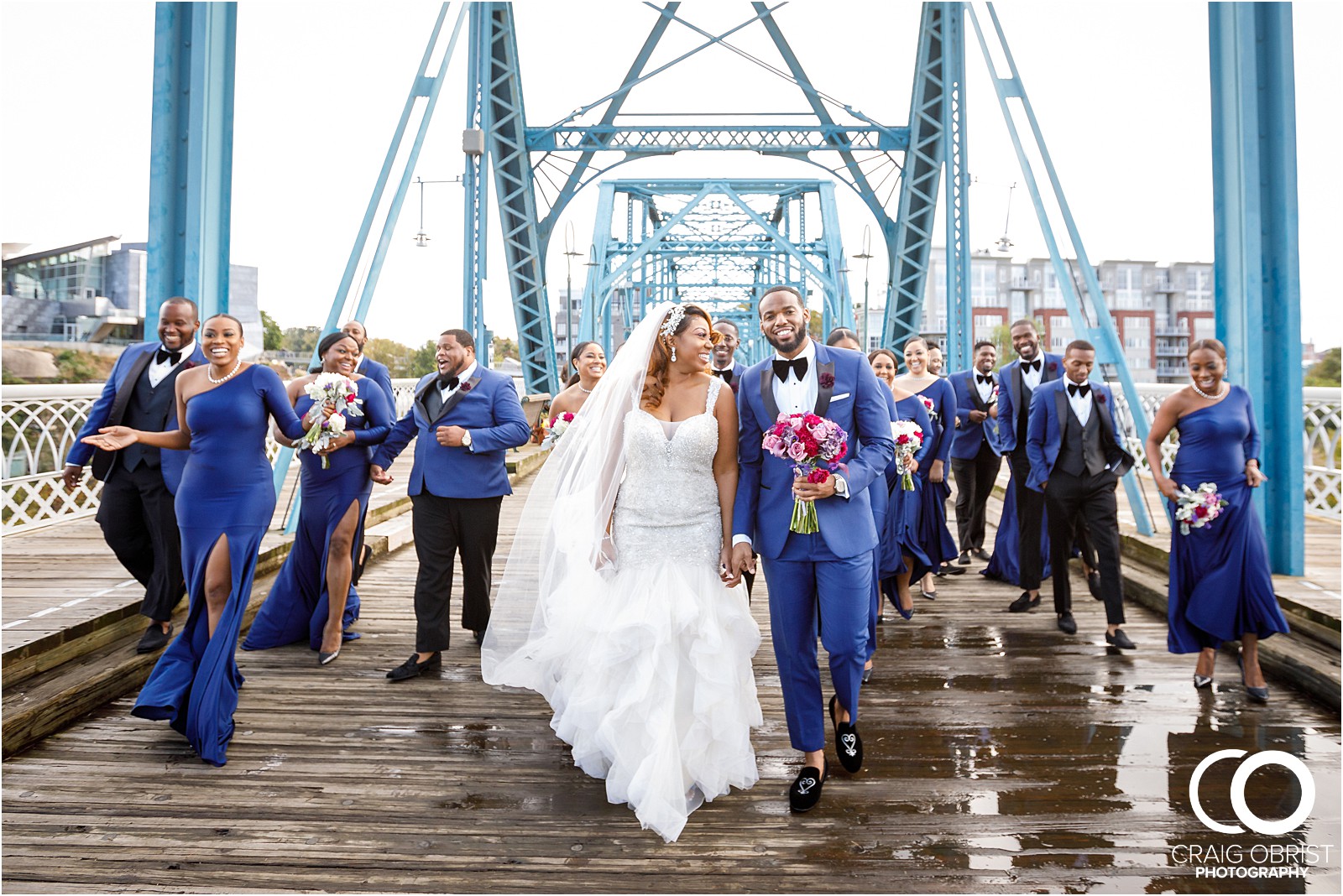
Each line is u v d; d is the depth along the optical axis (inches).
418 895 88.4
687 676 110.4
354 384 157.6
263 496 131.5
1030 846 98.4
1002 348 3307.1
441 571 160.1
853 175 721.6
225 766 119.4
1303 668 147.9
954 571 255.1
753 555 113.2
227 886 89.7
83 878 90.9
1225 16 201.6
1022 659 168.9
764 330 115.3
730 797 111.2
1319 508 285.6
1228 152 202.8
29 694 132.1
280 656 170.2
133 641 161.8
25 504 263.1
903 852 96.9
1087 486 176.1
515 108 652.1
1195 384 146.8
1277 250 196.7
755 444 115.3
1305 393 287.6
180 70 189.6
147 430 152.5
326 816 105.1
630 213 1378.0
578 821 104.3
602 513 117.3
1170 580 151.6
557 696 126.2
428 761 121.6
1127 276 3668.8
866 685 154.9
